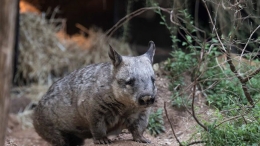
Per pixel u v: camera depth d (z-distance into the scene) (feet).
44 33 65.77
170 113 36.11
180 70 37.83
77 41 69.21
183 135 33.53
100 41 66.69
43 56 64.18
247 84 34.50
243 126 27.96
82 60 65.62
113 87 29.07
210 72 35.45
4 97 16.81
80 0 71.77
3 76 16.56
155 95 28.27
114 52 29.17
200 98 36.09
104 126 30.50
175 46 39.01
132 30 67.31
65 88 32.68
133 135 31.17
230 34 31.60
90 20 73.05
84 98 30.45
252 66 33.30
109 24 72.23
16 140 46.21
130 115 30.48
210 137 27.43
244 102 32.96
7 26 16.30
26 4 71.00
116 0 65.36
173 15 32.32
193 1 48.57
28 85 62.44
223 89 34.12
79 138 34.71
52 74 64.64
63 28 70.54
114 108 30.04
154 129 35.12
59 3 71.97
